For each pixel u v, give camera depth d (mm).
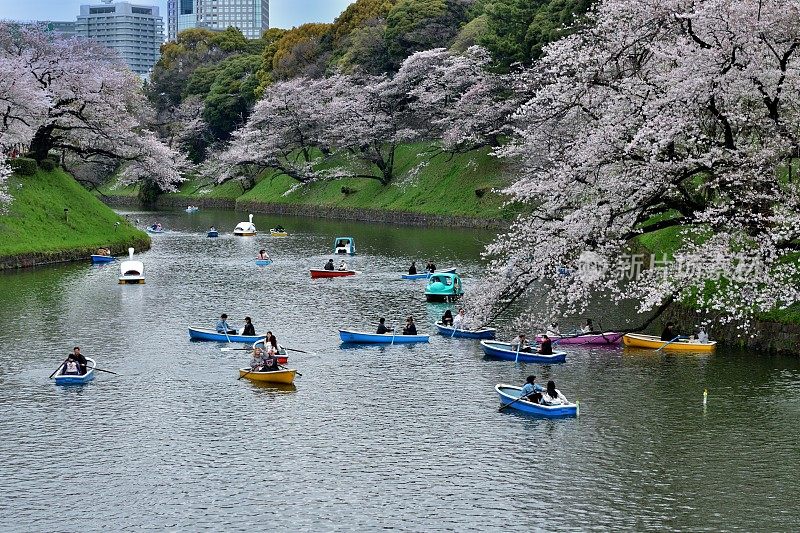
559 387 34031
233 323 46469
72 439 28719
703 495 24266
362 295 55344
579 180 32000
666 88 31328
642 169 30422
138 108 98000
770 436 28312
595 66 33094
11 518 23156
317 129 123625
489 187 95875
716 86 29922
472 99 94000
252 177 142375
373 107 116000
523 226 33656
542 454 27234
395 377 35875
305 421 30453
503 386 33312
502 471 26000
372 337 41781
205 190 146625
